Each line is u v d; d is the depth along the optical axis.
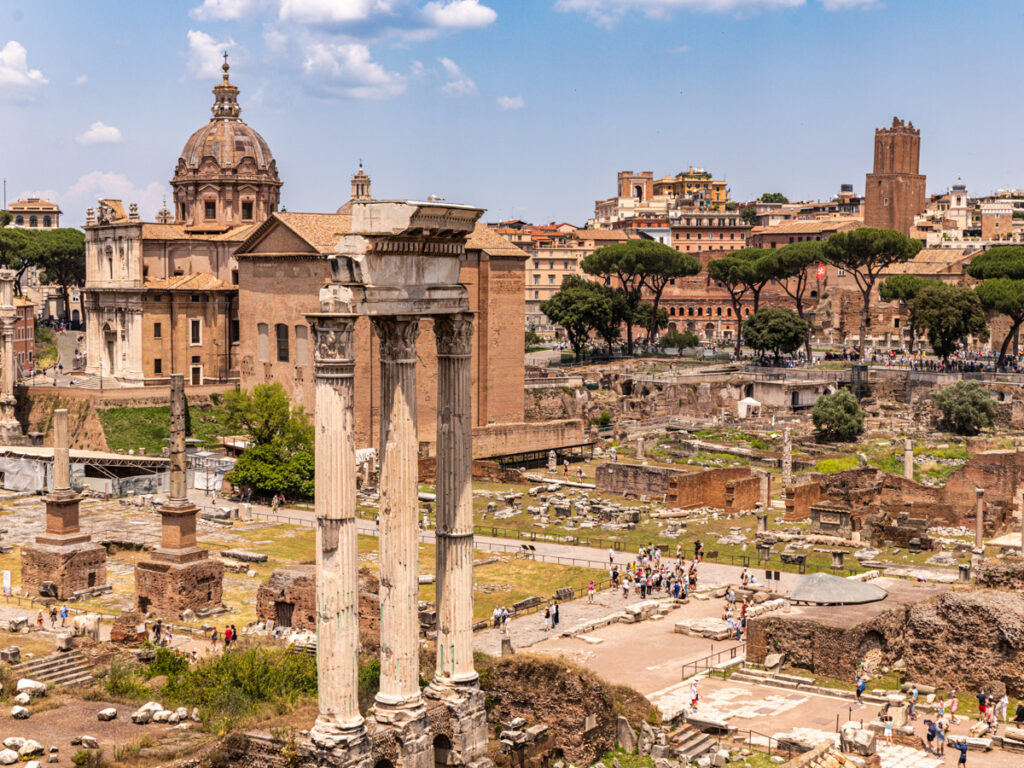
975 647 64.56
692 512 120.38
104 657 67.19
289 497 126.75
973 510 110.56
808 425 176.38
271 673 57.25
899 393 191.75
